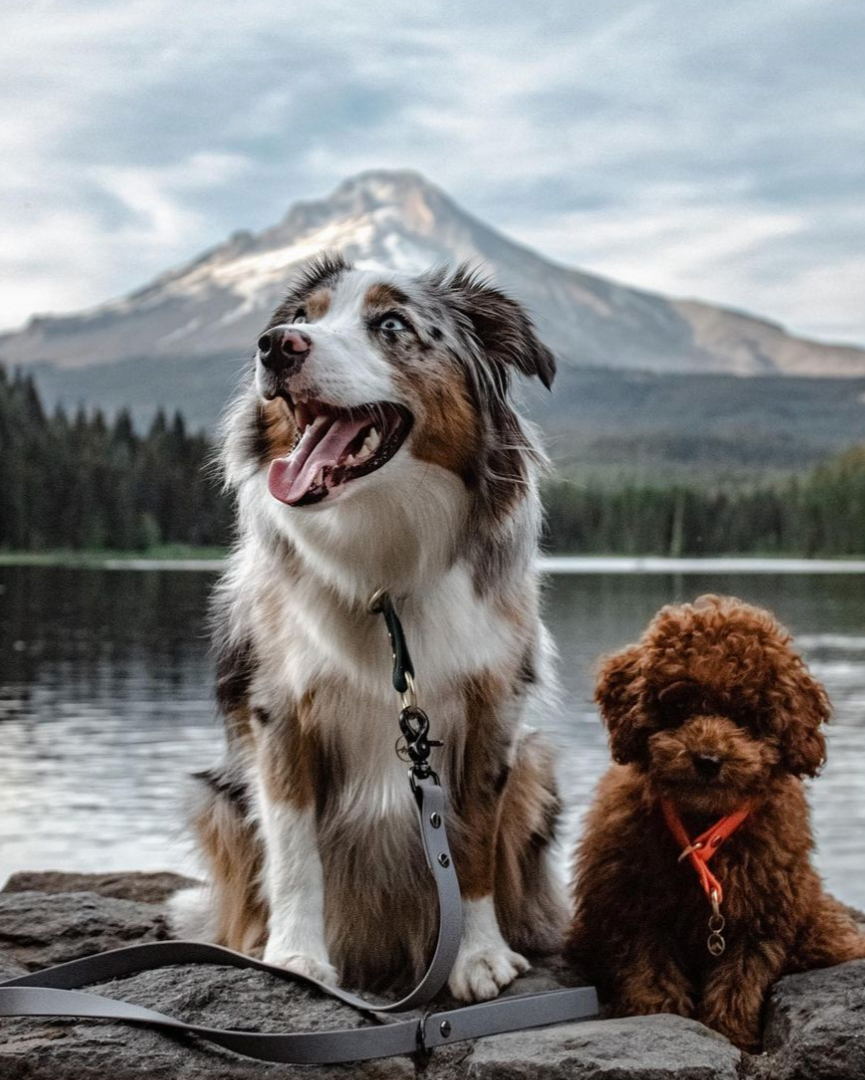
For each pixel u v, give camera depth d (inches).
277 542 61.4
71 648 730.2
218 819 65.6
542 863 66.5
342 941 63.4
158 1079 52.1
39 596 1145.4
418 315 62.1
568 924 64.4
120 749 387.2
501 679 61.3
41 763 361.1
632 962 57.9
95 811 293.1
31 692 539.2
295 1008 54.9
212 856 66.2
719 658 57.2
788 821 57.5
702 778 55.3
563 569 1825.8
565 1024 55.9
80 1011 53.3
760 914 56.7
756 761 55.4
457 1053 53.9
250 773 63.0
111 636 802.2
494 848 62.6
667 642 58.4
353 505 59.5
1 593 1169.4
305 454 59.8
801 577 1608.0
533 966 62.2
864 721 443.8
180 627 868.0
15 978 57.0
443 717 60.6
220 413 67.1
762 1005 56.1
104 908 71.1
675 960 57.9
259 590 62.6
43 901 71.8
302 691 60.5
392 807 60.9
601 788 60.9
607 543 2236.7
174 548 1814.7
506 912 64.9
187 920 68.4
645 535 2230.6
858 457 2421.3
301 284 66.9
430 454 60.8
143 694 532.1
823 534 2271.2
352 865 62.6
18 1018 54.8
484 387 63.1
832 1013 53.3
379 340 61.4
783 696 56.8
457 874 61.3
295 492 58.5
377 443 60.4
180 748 389.1
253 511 62.3
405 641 59.7
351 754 61.1
